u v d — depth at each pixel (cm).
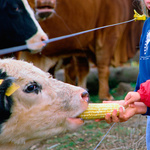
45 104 221
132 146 355
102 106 234
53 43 503
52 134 227
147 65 243
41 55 499
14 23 369
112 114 228
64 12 495
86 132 425
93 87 700
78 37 529
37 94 219
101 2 555
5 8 363
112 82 730
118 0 578
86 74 652
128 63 826
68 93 229
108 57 594
